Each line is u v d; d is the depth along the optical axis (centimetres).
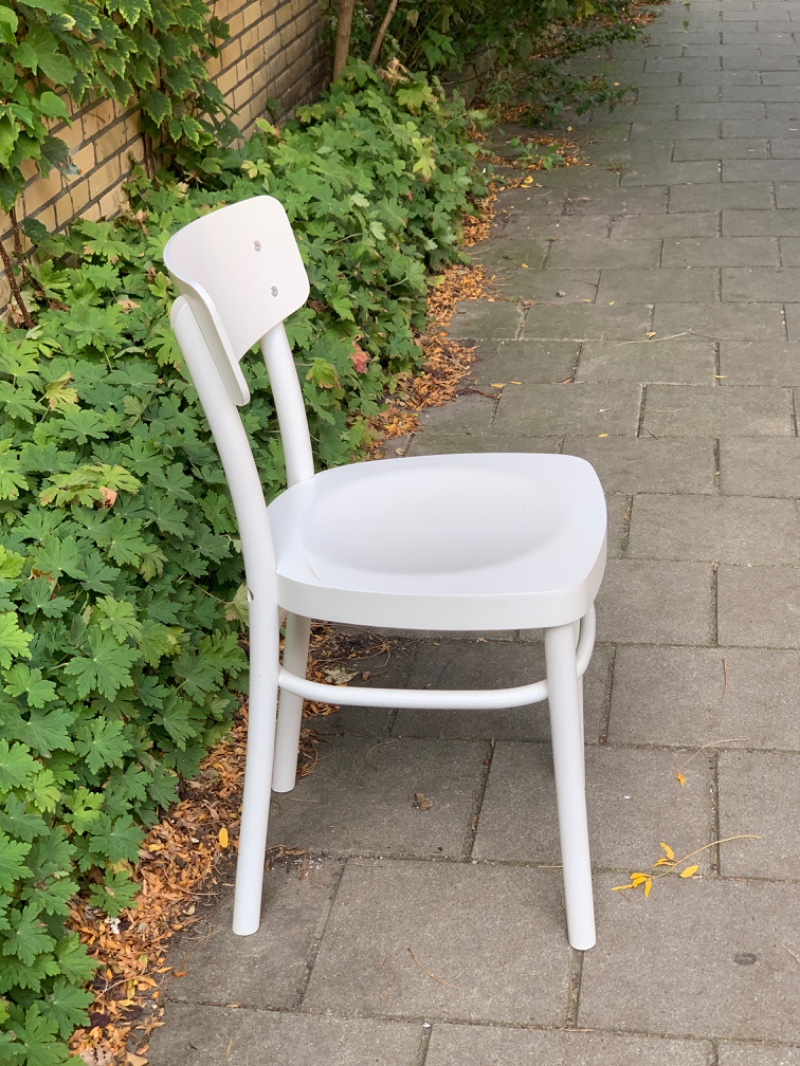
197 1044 178
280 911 200
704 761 225
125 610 211
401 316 395
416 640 266
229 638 243
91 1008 183
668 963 185
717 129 636
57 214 312
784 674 246
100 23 305
